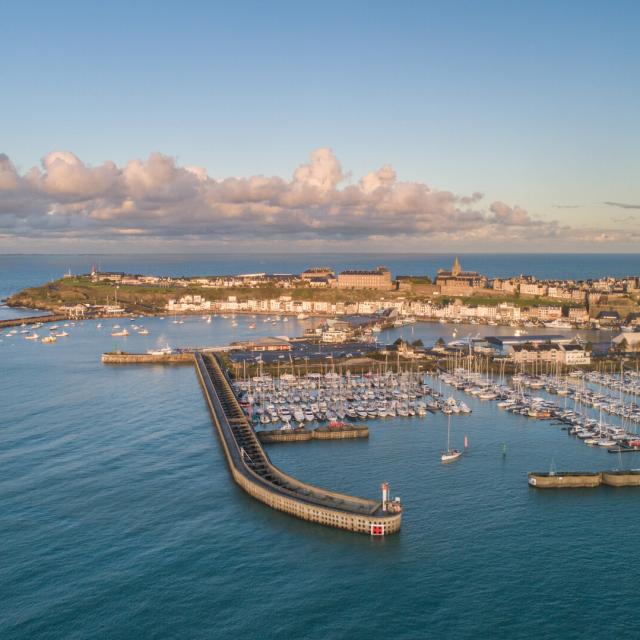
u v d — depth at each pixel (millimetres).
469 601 164500
